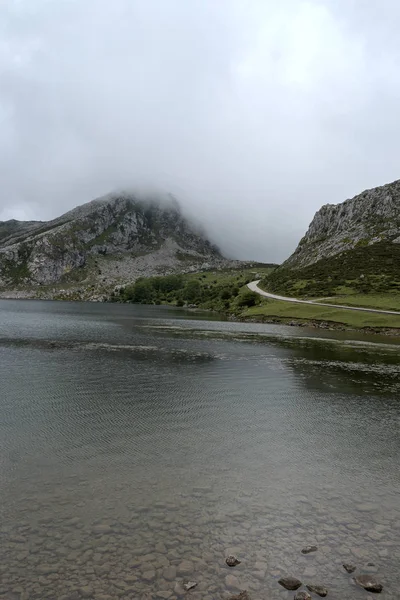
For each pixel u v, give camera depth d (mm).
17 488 12938
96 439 17609
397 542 10344
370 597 8453
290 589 8555
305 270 186125
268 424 20281
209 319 106562
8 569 8992
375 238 197875
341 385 29219
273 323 96562
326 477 14367
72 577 8766
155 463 15219
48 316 105688
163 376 30969
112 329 70500
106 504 12023
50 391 25594
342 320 86375
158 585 8578
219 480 13875
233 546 10055
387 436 18922
